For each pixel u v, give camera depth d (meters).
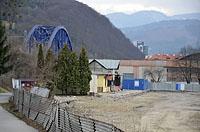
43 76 77.31
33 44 119.38
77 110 53.66
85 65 80.69
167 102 84.62
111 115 53.28
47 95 50.94
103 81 107.69
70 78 78.25
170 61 168.12
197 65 150.62
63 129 24.05
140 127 41.00
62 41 125.50
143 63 172.38
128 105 72.25
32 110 36.25
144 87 132.00
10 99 56.88
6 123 34.19
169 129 42.09
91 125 19.03
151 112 60.81
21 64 102.12
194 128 43.16
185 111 63.59
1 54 80.81
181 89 137.38
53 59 85.38
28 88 63.44
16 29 182.62
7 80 99.31
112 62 121.62
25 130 29.89
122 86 130.62
